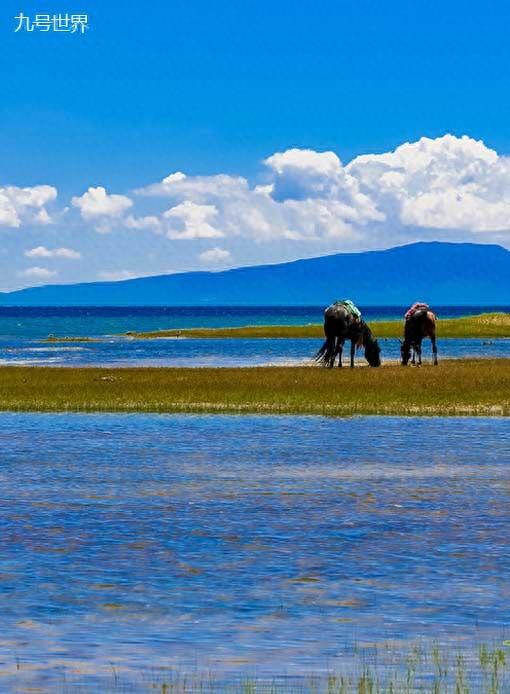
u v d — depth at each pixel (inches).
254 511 1058.7
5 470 1339.8
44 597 724.0
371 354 3257.9
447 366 3255.4
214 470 1342.3
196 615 681.6
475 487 1208.8
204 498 1135.6
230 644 617.9
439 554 858.1
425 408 2069.4
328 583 764.0
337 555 855.7
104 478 1278.3
